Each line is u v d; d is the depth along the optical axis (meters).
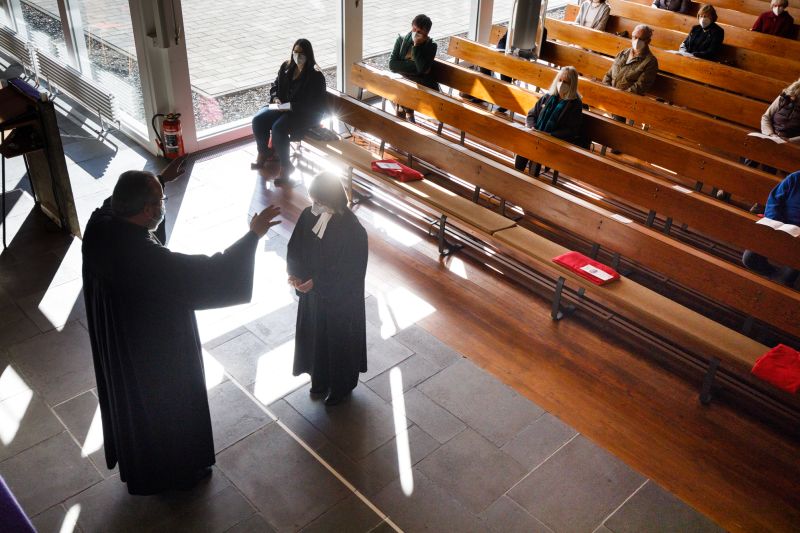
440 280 5.46
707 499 3.63
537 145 6.03
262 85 8.34
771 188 5.52
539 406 4.21
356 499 3.51
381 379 4.35
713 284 4.36
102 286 2.93
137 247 2.87
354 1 8.29
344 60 8.63
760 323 5.02
